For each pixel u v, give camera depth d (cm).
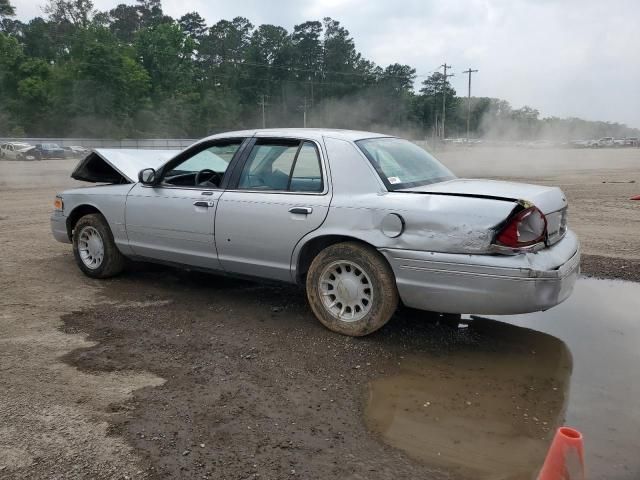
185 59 9169
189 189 502
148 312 486
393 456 279
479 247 365
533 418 318
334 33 10431
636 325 472
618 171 2548
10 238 812
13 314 474
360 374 371
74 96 6706
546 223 375
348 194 417
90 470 262
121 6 10819
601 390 353
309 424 307
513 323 474
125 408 319
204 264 500
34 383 348
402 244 389
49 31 8819
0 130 6350
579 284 593
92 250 588
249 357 393
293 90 10056
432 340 431
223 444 285
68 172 2594
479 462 275
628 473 267
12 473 259
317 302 438
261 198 453
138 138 7125
